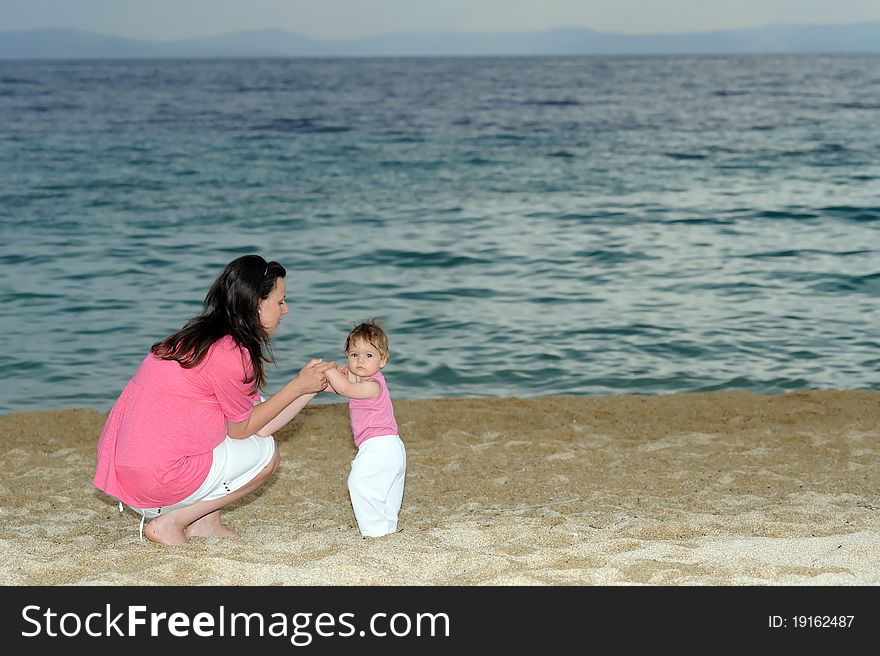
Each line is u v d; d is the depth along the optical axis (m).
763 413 7.41
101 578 3.70
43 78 117.50
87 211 19.64
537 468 5.93
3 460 6.14
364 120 48.44
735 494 5.27
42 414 7.32
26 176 25.64
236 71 157.00
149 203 20.89
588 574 3.67
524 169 28.20
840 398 7.91
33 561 3.89
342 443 6.58
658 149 34.31
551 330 10.85
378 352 4.50
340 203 21.14
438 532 4.28
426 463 6.09
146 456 3.99
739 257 14.96
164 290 12.50
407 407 7.59
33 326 10.77
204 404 4.03
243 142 36.25
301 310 11.66
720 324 11.08
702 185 24.52
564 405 7.69
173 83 100.94
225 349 3.94
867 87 84.94
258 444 4.34
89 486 5.57
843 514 4.67
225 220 18.61
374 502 4.48
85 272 13.53
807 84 92.75
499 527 4.35
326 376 4.34
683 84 95.56
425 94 76.88
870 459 6.06
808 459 6.07
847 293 12.48
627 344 10.34
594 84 97.00
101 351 9.90
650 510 4.85
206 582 3.69
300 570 3.78
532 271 13.95
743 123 46.06
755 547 3.96
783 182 24.89
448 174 26.94
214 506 4.29
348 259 14.73
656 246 16.00
